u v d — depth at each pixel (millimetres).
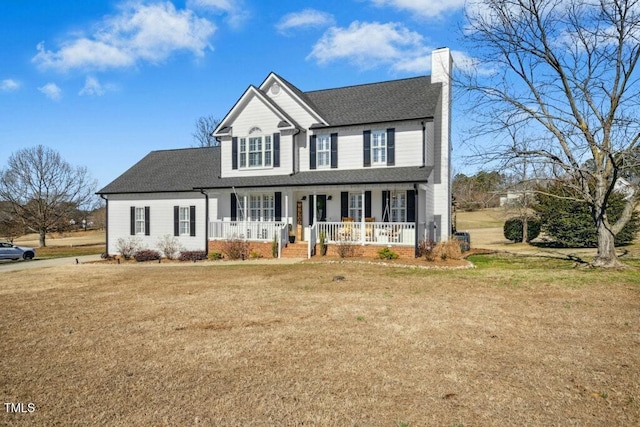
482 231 41625
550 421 3947
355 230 17891
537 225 28000
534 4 14352
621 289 10250
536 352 5809
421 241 17828
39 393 4699
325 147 19969
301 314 8070
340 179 18109
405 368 5270
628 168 13367
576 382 4805
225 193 21188
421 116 18000
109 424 3994
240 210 20922
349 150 19391
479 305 8719
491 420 3969
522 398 4418
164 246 22109
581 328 6953
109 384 4922
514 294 9883
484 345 6117
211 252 20469
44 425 3986
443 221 20406
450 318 7645
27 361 5723
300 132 20297
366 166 18984
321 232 18141
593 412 4109
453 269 14305
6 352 6105
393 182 16750
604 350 5863
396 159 18516
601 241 14336
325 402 4375
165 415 4152
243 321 7617
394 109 19297
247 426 3922
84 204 44562
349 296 9773
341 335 6656
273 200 20625
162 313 8359
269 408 4262
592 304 8719
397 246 16922
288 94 20906
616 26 13227
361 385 4777
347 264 15680
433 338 6457
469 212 61594
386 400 4402
